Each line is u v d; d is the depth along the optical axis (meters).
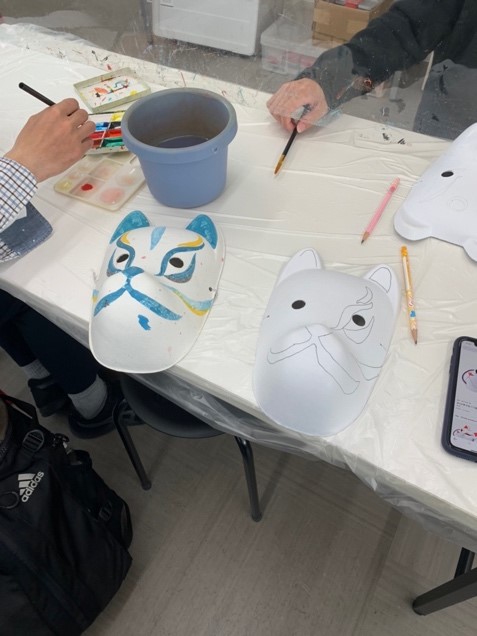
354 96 0.87
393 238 0.64
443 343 0.53
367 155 0.76
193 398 0.62
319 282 0.57
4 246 0.65
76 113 0.72
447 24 0.87
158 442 1.14
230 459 1.11
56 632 0.81
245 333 0.56
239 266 0.62
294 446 0.59
